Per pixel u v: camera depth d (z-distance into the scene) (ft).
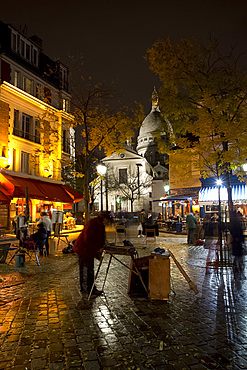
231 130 29.17
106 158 200.54
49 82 87.66
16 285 21.84
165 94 31.99
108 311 15.76
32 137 82.48
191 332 12.90
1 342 12.10
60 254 38.11
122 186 195.00
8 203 66.44
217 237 29.99
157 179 186.29
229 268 27.27
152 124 289.74
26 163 81.00
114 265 29.99
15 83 77.10
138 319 14.51
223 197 67.46
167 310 15.85
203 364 10.23
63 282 22.72
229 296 18.45
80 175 39.96
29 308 16.46
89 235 18.49
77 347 11.56
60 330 13.26
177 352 11.09
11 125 74.95
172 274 25.30
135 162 196.75
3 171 70.90
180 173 37.01
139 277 18.62
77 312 15.66
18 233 31.19
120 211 177.37
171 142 34.71
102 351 11.21
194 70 30.25
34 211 82.43
